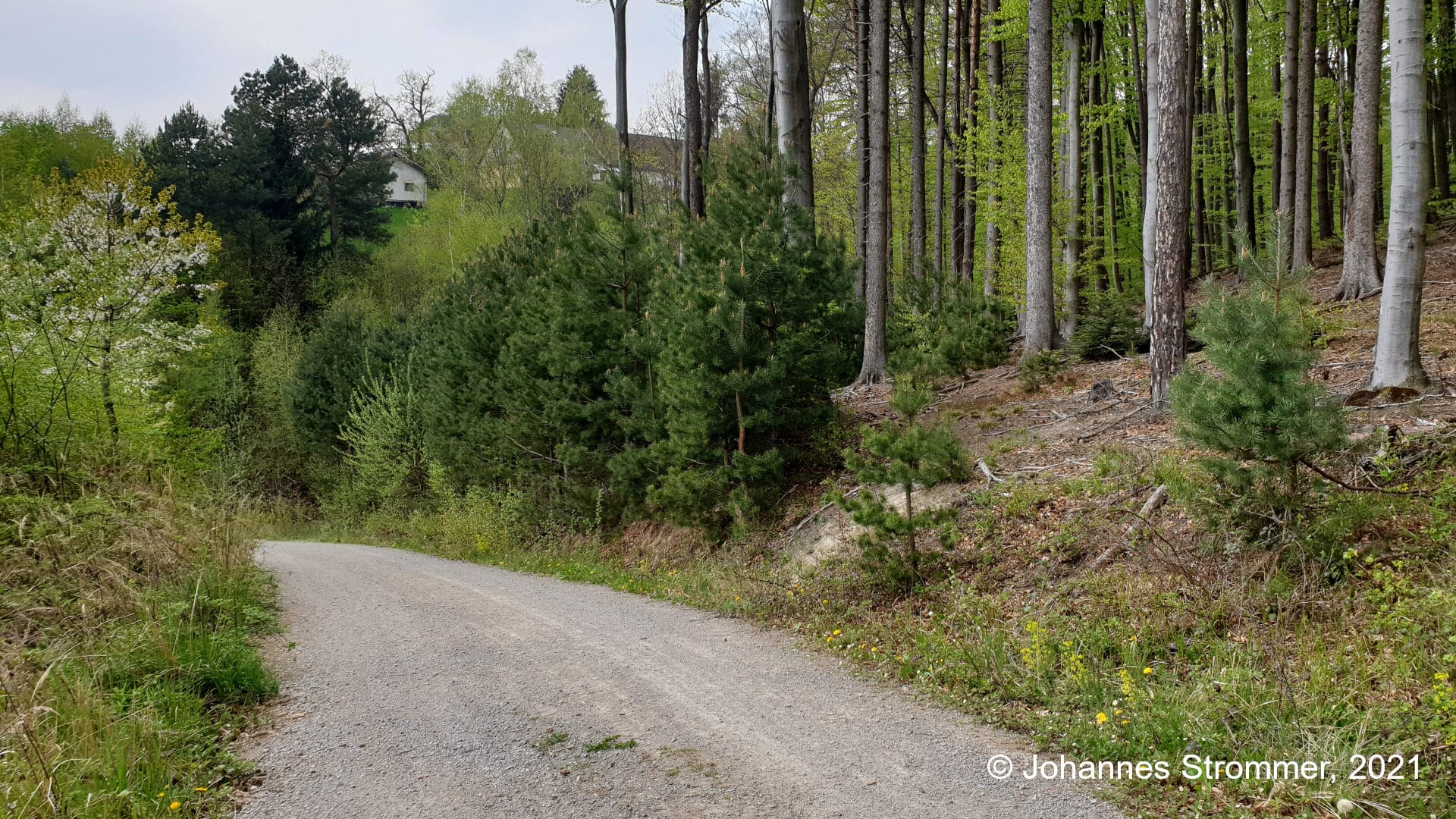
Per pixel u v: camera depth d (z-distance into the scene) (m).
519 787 4.86
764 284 12.70
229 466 35.66
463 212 48.22
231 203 48.66
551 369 16.84
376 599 11.34
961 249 28.03
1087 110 20.09
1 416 11.11
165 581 9.14
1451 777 4.23
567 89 53.62
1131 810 4.37
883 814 4.38
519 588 12.41
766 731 5.69
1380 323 9.24
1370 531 6.49
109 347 15.09
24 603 7.82
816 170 30.73
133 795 4.68
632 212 16.33
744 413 13.01
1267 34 22.88
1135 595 7.10
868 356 17.95
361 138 55.28
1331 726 4.79
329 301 48.84
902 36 26.36
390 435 30.11
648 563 13.91
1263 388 6.30
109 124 56.88
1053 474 10.09
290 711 6.41
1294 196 20.73
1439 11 19.53
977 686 6.44
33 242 16.09
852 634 8.12
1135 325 15.89
